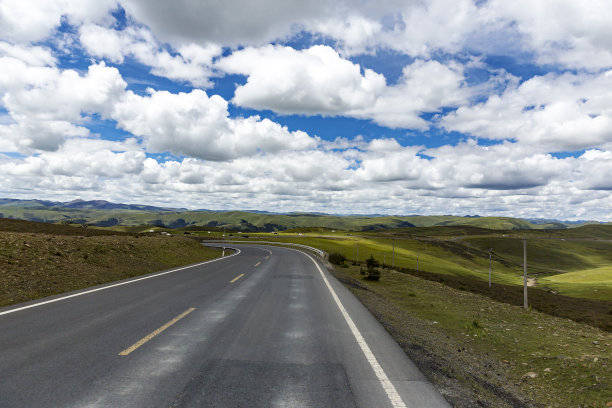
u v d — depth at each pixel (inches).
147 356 191.6
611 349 290.5
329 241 3895.2
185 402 138.5
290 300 388.2
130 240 849.5
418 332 302.8
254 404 138.4
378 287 658.2
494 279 3361.2
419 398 150.9
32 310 297.9
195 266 767.7
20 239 529.7
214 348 209.0
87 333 233.5
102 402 136.6
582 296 2428.6
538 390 202.7
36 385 150.9
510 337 327.9
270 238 3631.9
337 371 178.2
